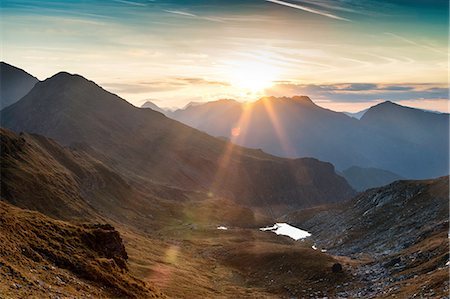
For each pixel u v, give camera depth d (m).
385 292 75.06
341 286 95.31
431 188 180.38
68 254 53.47
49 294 38.47
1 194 124.25
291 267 117.00
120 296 49.06
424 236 122.62
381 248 145.25
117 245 67.56
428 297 61.00
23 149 167.50
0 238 45.62
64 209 143.00
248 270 125.75
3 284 35.72
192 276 104.94
